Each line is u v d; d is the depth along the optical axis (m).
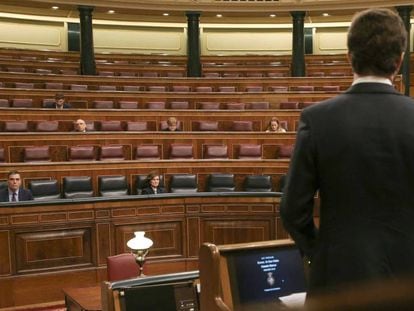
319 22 16.31
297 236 1.18
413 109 1.13
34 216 5.14
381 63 1.15
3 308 5.02
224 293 1.57
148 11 14.14
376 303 0.47
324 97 11.04
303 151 1.16
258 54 16.56
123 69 13.84
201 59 15.38
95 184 7.49
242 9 14.08
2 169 7.03
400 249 1.04
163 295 2.11
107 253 5.39
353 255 1.05
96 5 13.39
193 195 5.55
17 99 10.09
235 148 8.69
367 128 1.10
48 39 15.59
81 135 8.17
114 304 2.04
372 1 13.39
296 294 1.64
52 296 5.19
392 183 1.07
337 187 1.10
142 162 7.68
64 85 11.34
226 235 5.57
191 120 9.83
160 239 5.52
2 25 15.01
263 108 10.96
